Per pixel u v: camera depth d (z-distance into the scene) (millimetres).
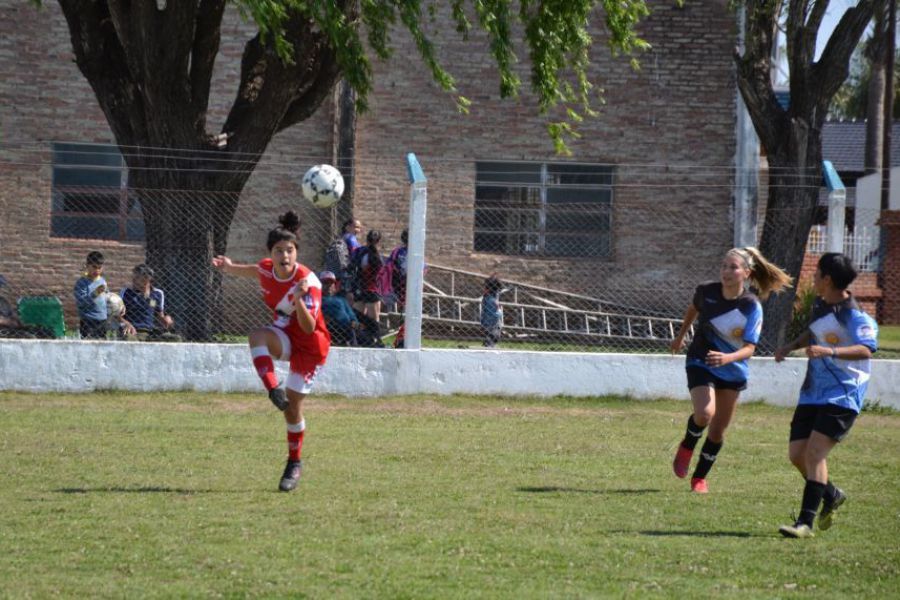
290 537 23719
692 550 23531
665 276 76938
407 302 50469
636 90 77750
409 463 34188
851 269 25641
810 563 22719
